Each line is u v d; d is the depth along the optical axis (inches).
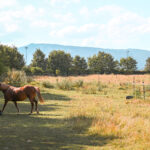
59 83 1207.6
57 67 3376.0
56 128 366.3
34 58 3363.7
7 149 246.7
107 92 1084.5
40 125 381.1
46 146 268.8
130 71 3590.1
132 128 370.0
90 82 1382.9
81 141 302.0
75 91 1106.7
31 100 481.4
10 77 1093.1
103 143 298.8
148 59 4274.1
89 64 3688.5
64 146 274.1
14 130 337.1
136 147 285.1
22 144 269.9
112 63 3718.0
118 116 451.8
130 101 787.4
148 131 347.9
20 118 435.5
